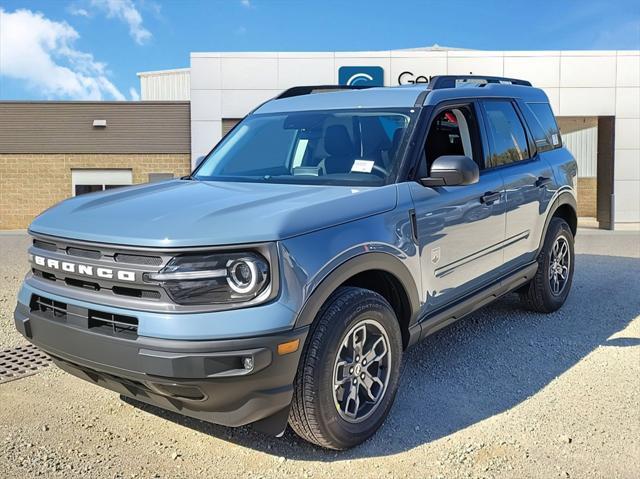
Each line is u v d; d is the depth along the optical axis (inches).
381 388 143.6
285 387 121.3
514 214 201.6
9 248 522.3
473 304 181.3
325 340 125.6
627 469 128.0
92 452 137.0
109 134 808.9
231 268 117.4
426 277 157.2
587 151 864.3
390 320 143.6
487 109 201.0
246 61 730.2
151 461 133.4
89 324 125.9
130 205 139.3
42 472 128.3
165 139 808.9
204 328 114.3
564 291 247.3
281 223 121.7
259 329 115.4
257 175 171.5
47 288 136.2
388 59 724.0
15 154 808.3
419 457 134.4
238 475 128.0
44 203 815.1
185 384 115.0
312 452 137.2
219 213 126.5
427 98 173.5
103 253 125.2
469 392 169.2
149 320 116.8
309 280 122.3
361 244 134.3
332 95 192.9
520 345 207.0
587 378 177.9
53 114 805.2
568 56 722.2
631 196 729.0
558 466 129.4
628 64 721.0
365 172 158.7
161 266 117.6
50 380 178.4
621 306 256.4
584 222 821.2
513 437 142.6
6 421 151.8
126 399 165.0
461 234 171.6
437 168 155.6
